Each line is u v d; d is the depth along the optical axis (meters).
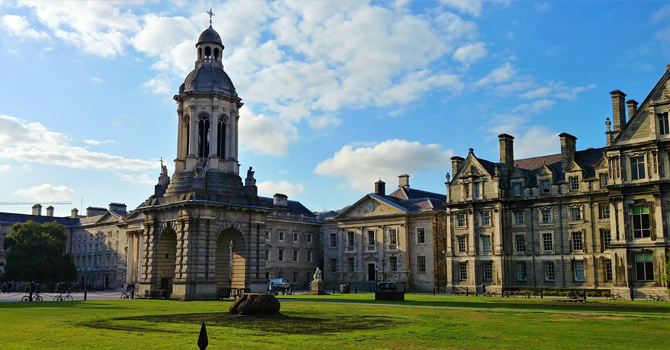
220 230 66.06
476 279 86.38
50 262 109.75
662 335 25.28
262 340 23.61
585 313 38.59
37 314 37.78
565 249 79.69
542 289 78.19
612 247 69.50
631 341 23.22
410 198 111.69
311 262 119.50
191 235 63.47
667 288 63.03
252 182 71.31
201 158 69.31
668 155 66.31
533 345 22.05
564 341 23.20
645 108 68.75
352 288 106.25
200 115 69.88
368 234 107.19
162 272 68.00
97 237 142.88
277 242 113.06
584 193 78.00
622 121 74.38
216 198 65.62
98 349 20.72
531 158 90.50
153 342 22.84
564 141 82.44
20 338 24.09
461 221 90.25
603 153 76.75
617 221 69.56
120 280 129.88
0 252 145.12
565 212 80.31
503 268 83.88
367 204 107.94
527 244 83.62
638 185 67.81
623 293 67.75
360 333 26.17
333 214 133.50
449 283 89.94
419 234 100.12
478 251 87.19
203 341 15.09
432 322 31.77
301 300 60.12
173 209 66.06
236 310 35.97
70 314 37.84
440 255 97.88
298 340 23.64
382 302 55.34
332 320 33.06
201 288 63.00
